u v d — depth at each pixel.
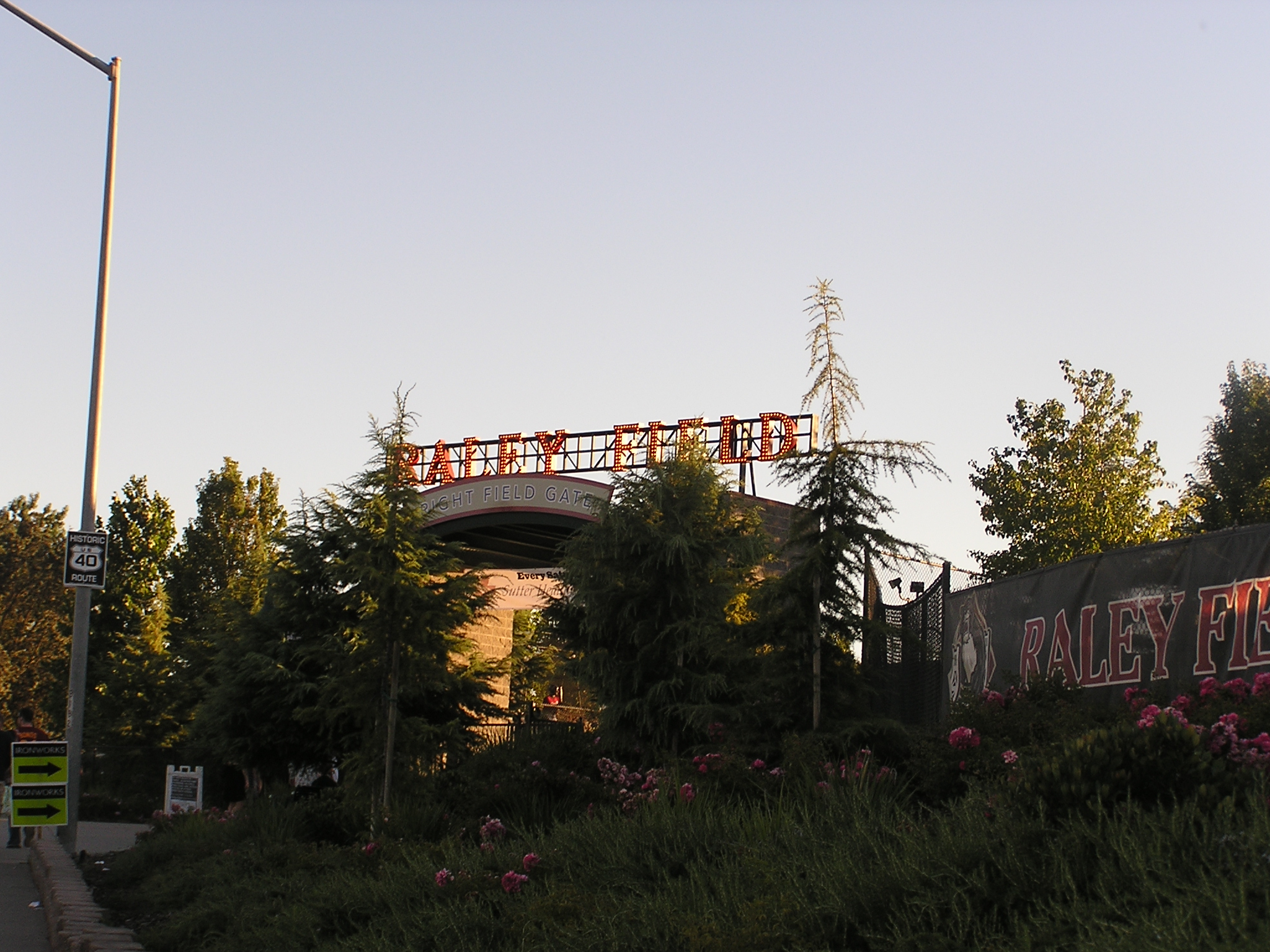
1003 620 14.19
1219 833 5.54
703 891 6.97
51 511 84.25
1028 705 11.16
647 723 14.80
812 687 11.45
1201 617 10.69
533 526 30.64
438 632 14.68
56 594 80.00
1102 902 5.33
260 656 20.05
